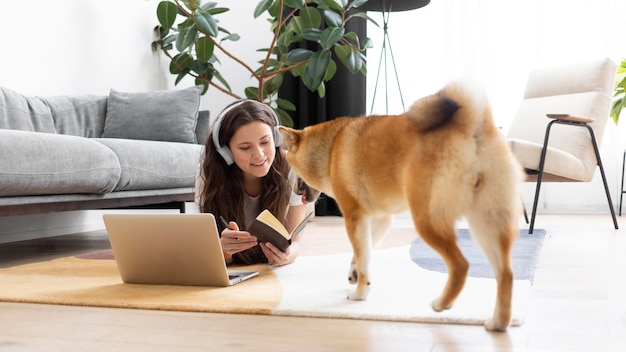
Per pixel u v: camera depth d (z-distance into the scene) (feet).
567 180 12.75
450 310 5.01
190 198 12.17
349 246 9.70
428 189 4.26
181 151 11.50
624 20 16.02
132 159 10.14
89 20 13.52
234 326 4.77
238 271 7.00
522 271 6.96
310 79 14.28
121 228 6.37
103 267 7.79
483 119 4.21
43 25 12.31
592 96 13.33
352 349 4.12
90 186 9.16
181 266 6.29
